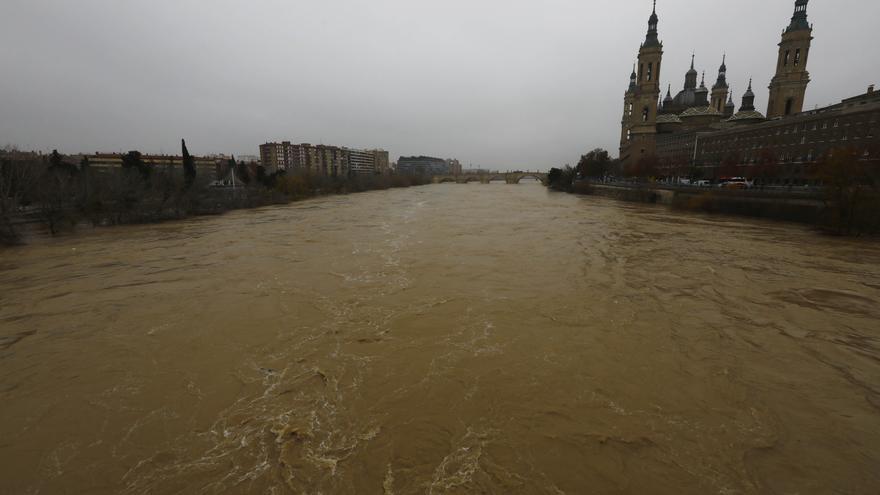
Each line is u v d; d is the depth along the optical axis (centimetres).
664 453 984
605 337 1627
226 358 1459
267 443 1023
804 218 4584
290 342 1575
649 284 2331
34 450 1016
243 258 2997
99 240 3897
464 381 1295
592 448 998
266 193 7794
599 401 1193
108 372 1381
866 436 1048
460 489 875
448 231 4219
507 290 2191
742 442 1023
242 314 1866
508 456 974
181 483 900
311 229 4438
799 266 2755
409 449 996
